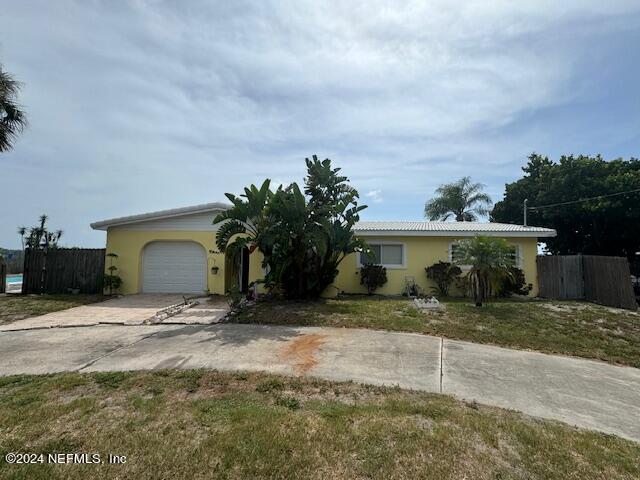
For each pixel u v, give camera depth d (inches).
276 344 251.1
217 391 164.6
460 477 103.6
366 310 377.4
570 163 919.7
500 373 201.9
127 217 531.8
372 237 567.5
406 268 561.0
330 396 162.1
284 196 418.3
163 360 213.0
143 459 108.5
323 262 461.4
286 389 168.9
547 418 147.2
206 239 530.6
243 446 116.0
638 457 118.2
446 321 330.0
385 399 159.8
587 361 231.1
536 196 979.9
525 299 498.9
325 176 443.8
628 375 207.2
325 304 417.1
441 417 141.7
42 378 179.6
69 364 205.6
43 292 542.9
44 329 301.6
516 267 535.5
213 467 105.2
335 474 103.6
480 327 310.5
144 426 128.9
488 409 153.3
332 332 288.7
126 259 535.5
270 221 424.8
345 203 446.0
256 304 414.3
